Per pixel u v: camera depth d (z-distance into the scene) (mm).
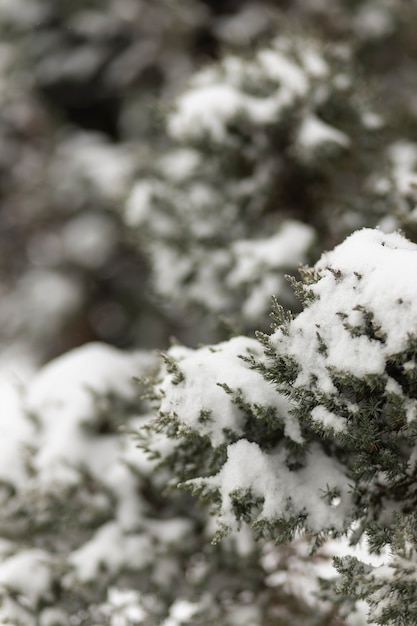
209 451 2381
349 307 1845
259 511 2135
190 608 3510
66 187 7477
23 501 3271
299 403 1926
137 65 7223
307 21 6363
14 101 7980
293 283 1931
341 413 1897
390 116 4043
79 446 3361
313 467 2184
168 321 7641
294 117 3668
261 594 3074
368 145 3834
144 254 4168
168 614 3086
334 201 3770
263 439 2188
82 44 7797
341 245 2049
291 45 3902
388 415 1884
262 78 3740
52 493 3176
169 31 6957
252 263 3486
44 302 7949
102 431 3490
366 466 1962
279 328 1926
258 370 2094
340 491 2141
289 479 2146
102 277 8141
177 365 2107
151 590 3115
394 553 1820
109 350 3879
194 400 2080
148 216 3945
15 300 8477
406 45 6312
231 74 3875
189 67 6984
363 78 4242
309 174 3775
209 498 2137
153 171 4098
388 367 1848
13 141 8375
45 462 3270
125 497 3215
